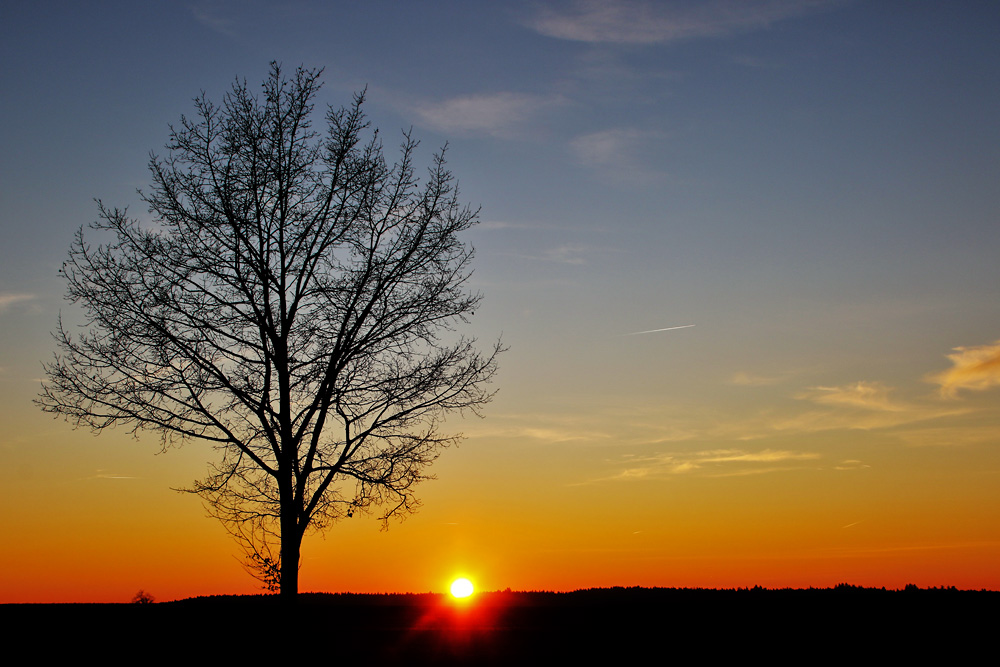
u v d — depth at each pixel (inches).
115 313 757.3
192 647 659.4
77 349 753.0
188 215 783.7
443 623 772.0
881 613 819.4
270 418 776.9
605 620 791.1
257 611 804.0
